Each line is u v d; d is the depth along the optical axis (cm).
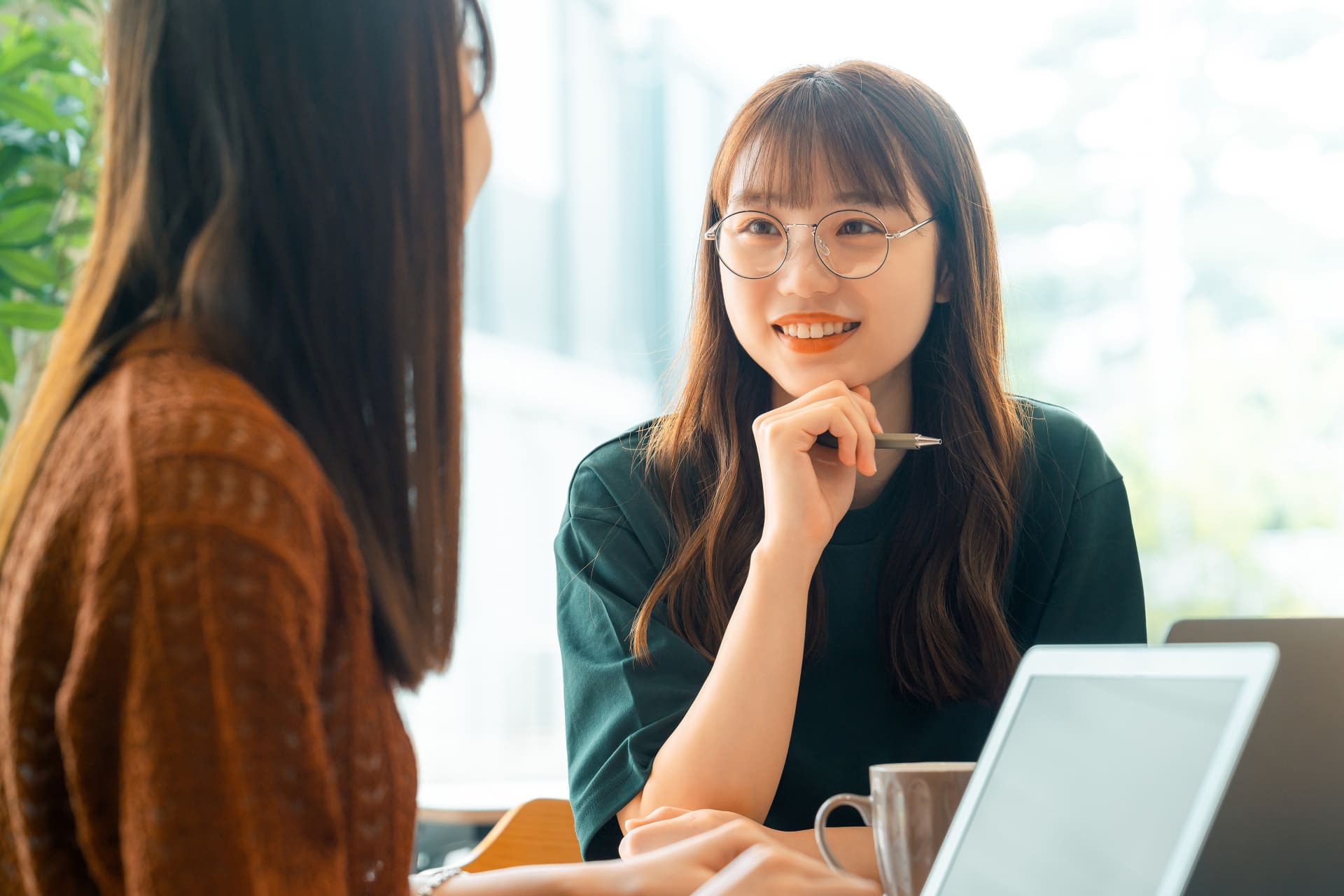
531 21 684
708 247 134
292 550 53
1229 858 75
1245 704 54
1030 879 60
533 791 236
